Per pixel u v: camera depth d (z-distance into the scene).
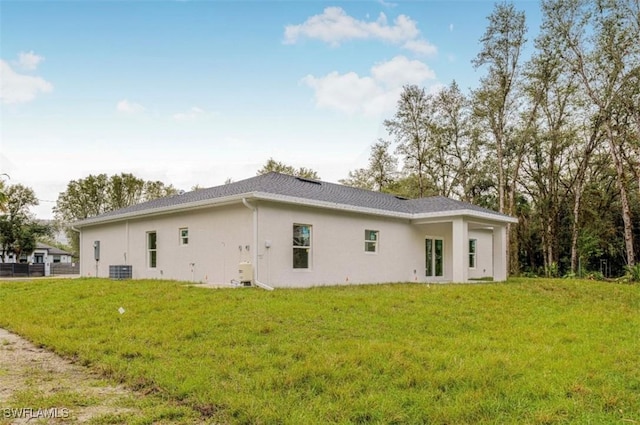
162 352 5.90
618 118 22.47
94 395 4.57
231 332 6.74
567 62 21.59
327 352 5.72
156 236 15.66
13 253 41.31
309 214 13.52
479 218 15.89
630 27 19.36
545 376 4.98
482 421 3.84
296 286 12.96
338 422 3.80
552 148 25.44
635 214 26.41
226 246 13.01
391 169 37.19
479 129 26.39
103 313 8.51
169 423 3.88
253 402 4.15
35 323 8.20
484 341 6.61
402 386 4.66
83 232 20.28
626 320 8.85
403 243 16.75
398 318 8.02
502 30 22.50
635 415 3.98
